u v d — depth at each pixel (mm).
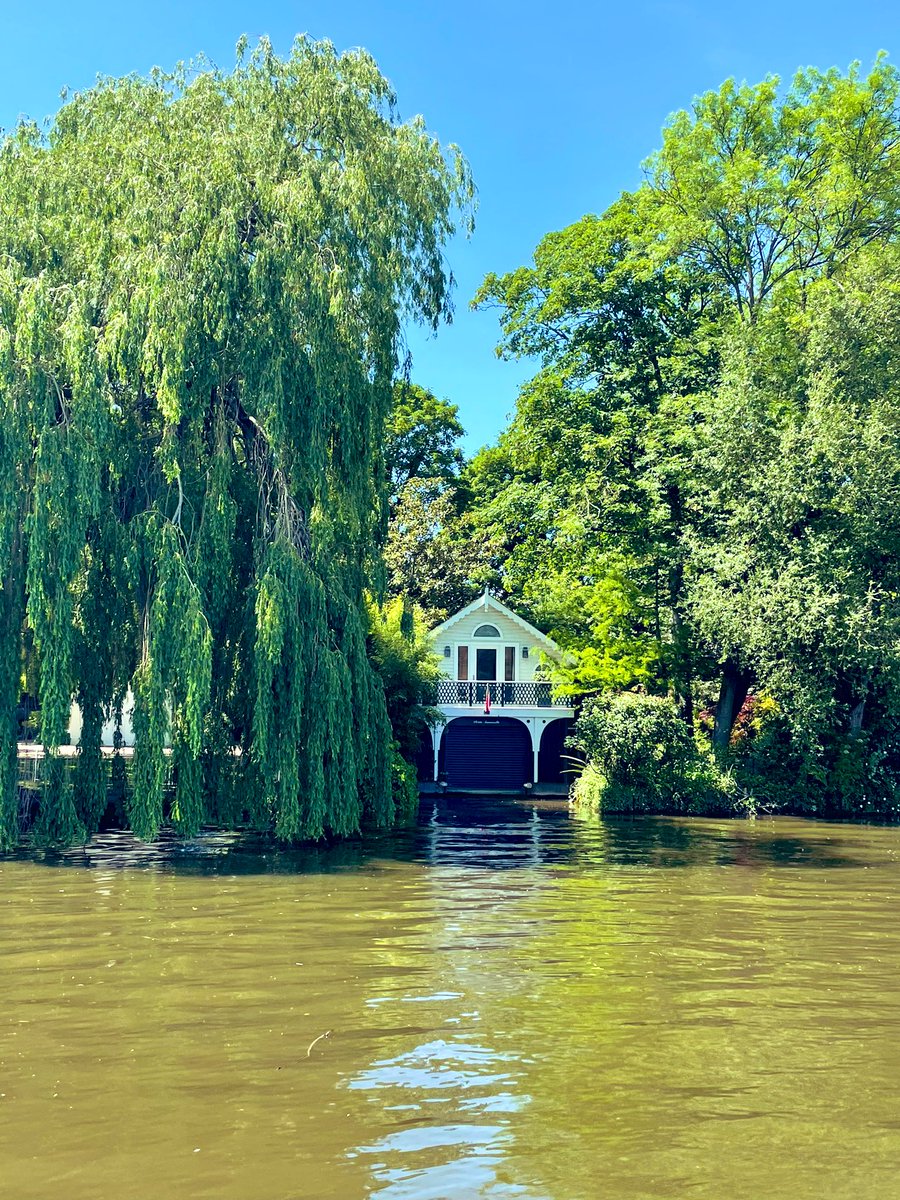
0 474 21219
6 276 21500
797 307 39531
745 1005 11758
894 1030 10875
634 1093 9039
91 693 22828
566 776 45875
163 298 21000
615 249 42000
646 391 41531
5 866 20922
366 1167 7535
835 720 36781
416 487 51656
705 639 37094
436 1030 10680
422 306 25453
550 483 43781
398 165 24516
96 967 13109
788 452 34688
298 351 22406
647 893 19250
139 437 23031
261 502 23156
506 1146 7918
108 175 22953
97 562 22609
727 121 41250
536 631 43562
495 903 17922
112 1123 8281
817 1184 7363
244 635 23078
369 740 24391
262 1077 9305
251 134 22812
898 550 35500
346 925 15805
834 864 23609
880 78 39000
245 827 26172
